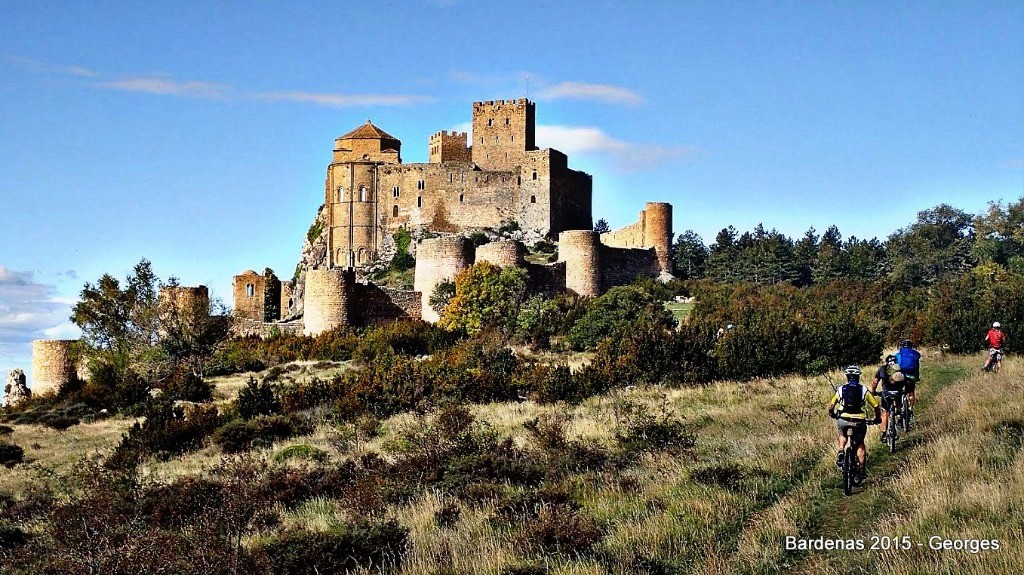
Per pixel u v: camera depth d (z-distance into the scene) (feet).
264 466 95.09
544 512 63.52
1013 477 57.98
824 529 55.62
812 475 67.31
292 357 246.27
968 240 473.67
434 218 437.99
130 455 127.34
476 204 439.63
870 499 59.77
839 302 297.53
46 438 167.32
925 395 104.01
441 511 70.03
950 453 65.16
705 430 97.40
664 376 148.46
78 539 71.92
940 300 258.16
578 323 245.45
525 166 441.27
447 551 60.70
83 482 103.86
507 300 281.33
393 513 72.18
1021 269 393.50
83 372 264.72
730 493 64.23
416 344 248.93
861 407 63.67
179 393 196.65
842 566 48.88
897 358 83.82
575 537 58.49
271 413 150.20
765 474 69.51
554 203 440.45
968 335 163.63
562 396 142.92
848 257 508.94
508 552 57.93
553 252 412.16
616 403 121.49
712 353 153.48
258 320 354.74
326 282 288.51
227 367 238.89
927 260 445.37
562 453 85.40
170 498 82.89
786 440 80.23
